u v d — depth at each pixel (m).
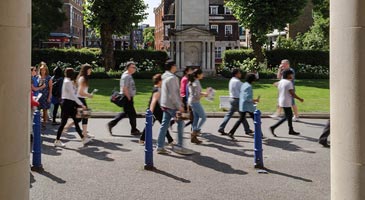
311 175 8.13
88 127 13.72
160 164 8.97
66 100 10.65
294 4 39.41
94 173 8.25
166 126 9.90
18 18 4.07
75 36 85.50
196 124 11.19
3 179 4.02
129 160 9.33
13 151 4.08
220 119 15.75
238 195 6.92
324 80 35.91
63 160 9.30
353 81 4.06
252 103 12.05
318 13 49.25
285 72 12.34
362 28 3.98
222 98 17.08
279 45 51.38
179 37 39.00
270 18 39.56
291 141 11.53
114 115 15.85
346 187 4.18
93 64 39.09
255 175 8.13
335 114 4.33
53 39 78.19
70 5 81.19
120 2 38.72
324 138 10.79
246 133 12.36
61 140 11.48
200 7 39.72
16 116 4.09
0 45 3.93
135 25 40.91
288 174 8.21
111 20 39.44
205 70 39.25
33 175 8.07
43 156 9.66
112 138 11.88
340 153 4.25
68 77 10.67
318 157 9.63
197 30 39.06
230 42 83.81
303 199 6.72
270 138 11.97
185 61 39.31
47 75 13.61
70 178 7.89
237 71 12.46
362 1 3.98
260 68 38.81
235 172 8.36
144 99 20.45
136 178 7.91
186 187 7.36
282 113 15.79
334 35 4.32
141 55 40.69
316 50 40.50
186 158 9.54
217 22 83.88
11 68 4.02
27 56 4.26
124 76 12.21
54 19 51.44
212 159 9.46
